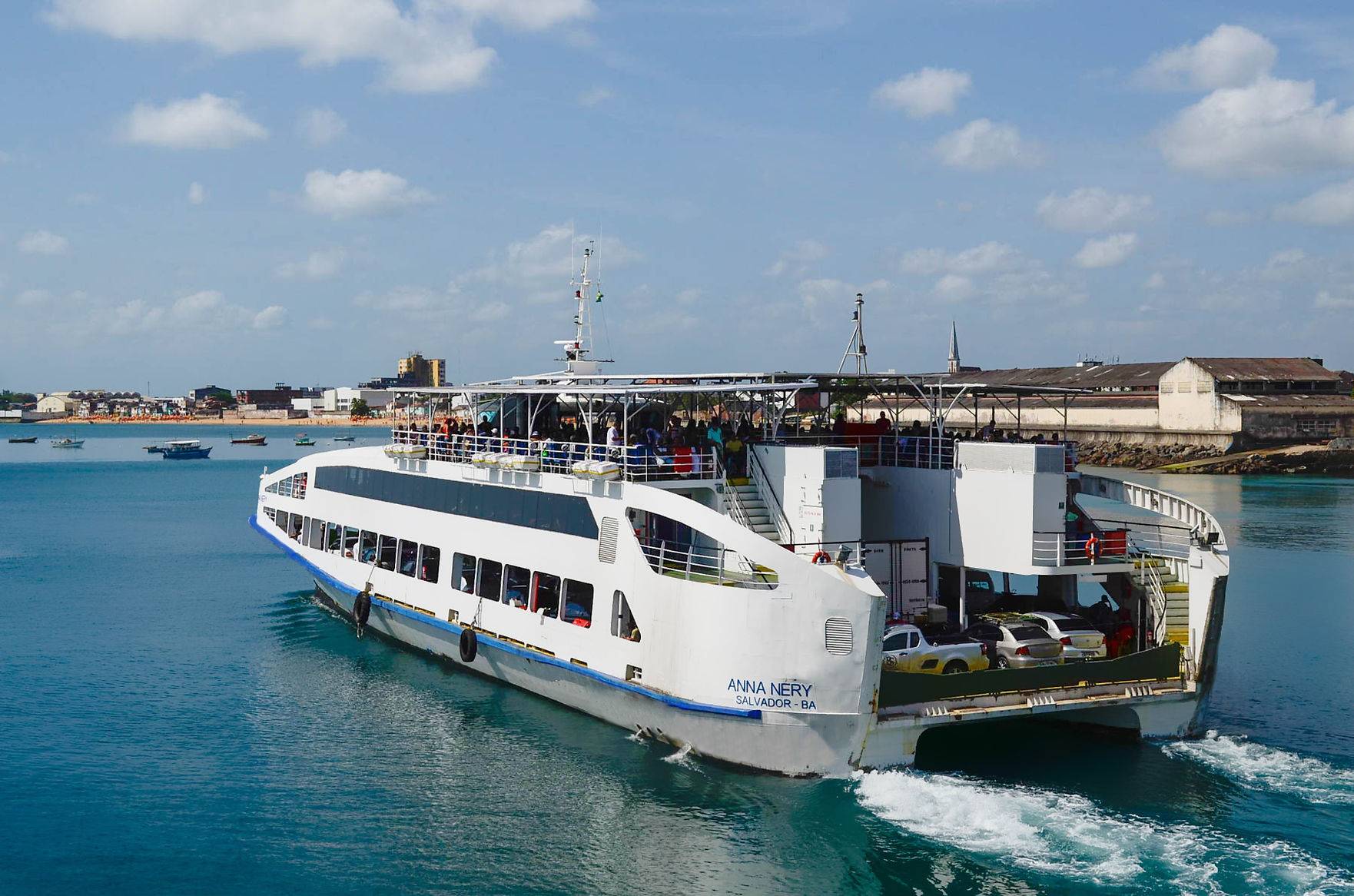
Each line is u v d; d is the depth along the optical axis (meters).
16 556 71.88
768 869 24.34
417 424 41.97
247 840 26.28
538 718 33.88
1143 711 30.19
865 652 26.41
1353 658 41.53
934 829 25.67
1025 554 30.55
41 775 30.22
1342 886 23.23
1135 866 24.06
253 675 39.72
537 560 34.00
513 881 24.23
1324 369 147.00
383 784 29.30
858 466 31.02
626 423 31.69
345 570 44.22
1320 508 93.62
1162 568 32.38
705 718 28.42
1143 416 147.00
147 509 106.88
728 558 28.70
